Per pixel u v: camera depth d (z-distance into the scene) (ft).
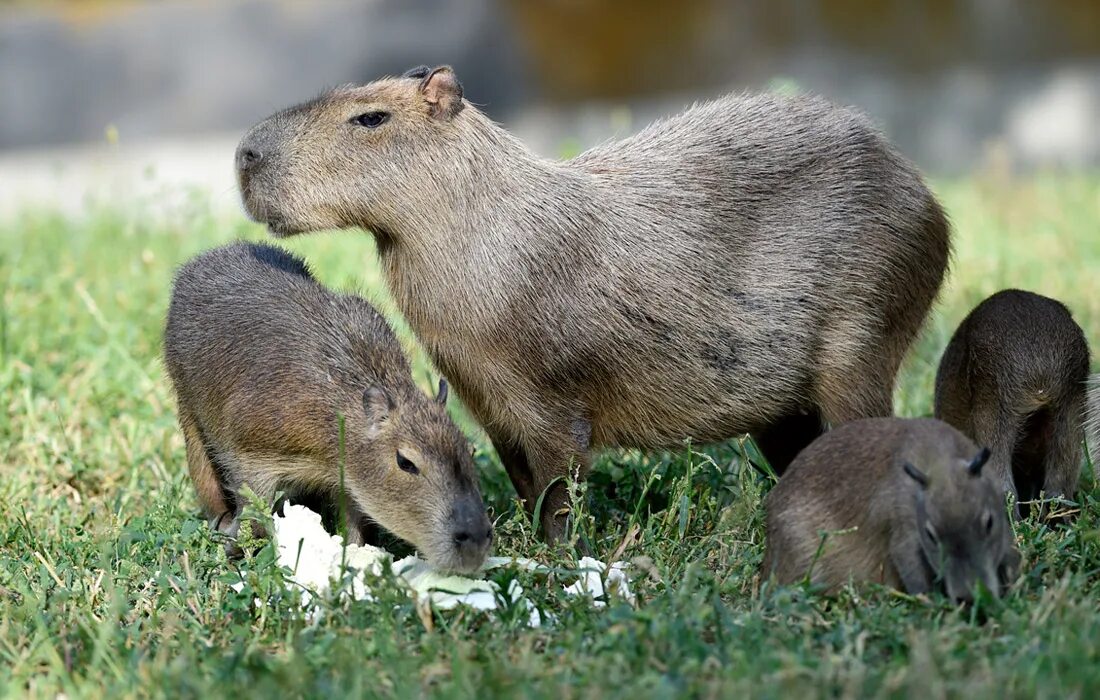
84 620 27.27
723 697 22.79
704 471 36.01
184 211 61.46
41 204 78.13
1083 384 35.42
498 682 23.53
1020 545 30.63
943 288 36.86
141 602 28.91
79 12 119.75
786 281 33.76
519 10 118.62
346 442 31.32
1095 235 61.52
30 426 39.63
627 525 34.22
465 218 32.63
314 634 26.43
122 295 49.34
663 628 25.38
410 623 27.48
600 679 23.76
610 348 32.96
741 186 34.01
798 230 33.99
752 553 30.71
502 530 33.19
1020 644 24.86
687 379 33.60
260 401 32.14
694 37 117.39
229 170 92.94
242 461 32.81
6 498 35.32
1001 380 34.68
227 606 28.35
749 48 116.47
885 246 34.50
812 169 34.42
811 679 23.71
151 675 24.58
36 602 28.25
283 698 23.49
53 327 46.91
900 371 36.29
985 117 105.19
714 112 35.58
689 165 34.22
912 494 27.27
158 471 37.78
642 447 34.58
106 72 115.75
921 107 107.45
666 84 116.78
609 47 118.11
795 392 34.55
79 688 24.66
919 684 22.86
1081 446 35.47
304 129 32.81
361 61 117.80
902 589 28.12
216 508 34.99
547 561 31.63
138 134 111.55
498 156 32.83
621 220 33.17
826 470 28.66
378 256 34.35
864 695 23.13
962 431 36.27
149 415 40.93
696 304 33.24
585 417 33.45
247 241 37.29
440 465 30.17
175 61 116.57
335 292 34.65
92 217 65.21
